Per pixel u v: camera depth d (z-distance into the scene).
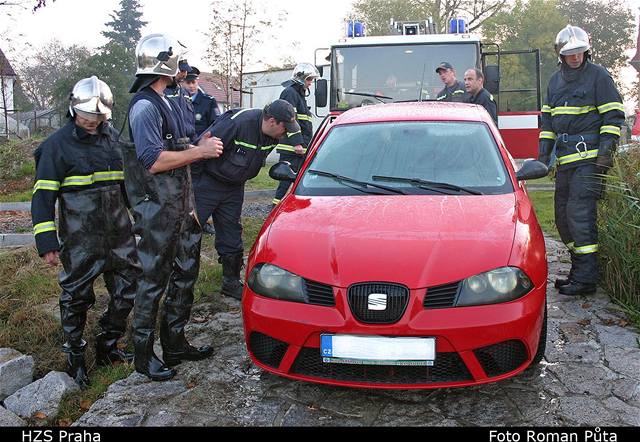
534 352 3.32
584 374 3.68
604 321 4.51
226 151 4.86
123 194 4.12
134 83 3.62
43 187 3.76
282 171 4.58
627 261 4.77
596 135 4.99
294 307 3.28
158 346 4.41
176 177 3.62
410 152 4.42
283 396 3.55
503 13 35.28
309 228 3.65
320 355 3.22
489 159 4.33
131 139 3.54
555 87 5.18
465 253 3.30
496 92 8.49
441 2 34.16
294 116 4.80
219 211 5.15
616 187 4.85
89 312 5.13
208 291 5.40
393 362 3.12
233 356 4.11
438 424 3.22
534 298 3.30
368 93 8.69
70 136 3.85
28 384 4.12
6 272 5.93
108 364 4.36
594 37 43.44
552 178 5.82
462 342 3.11
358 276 3.21
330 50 8.81
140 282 3.69
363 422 3.26
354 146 4.56
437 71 7.74
